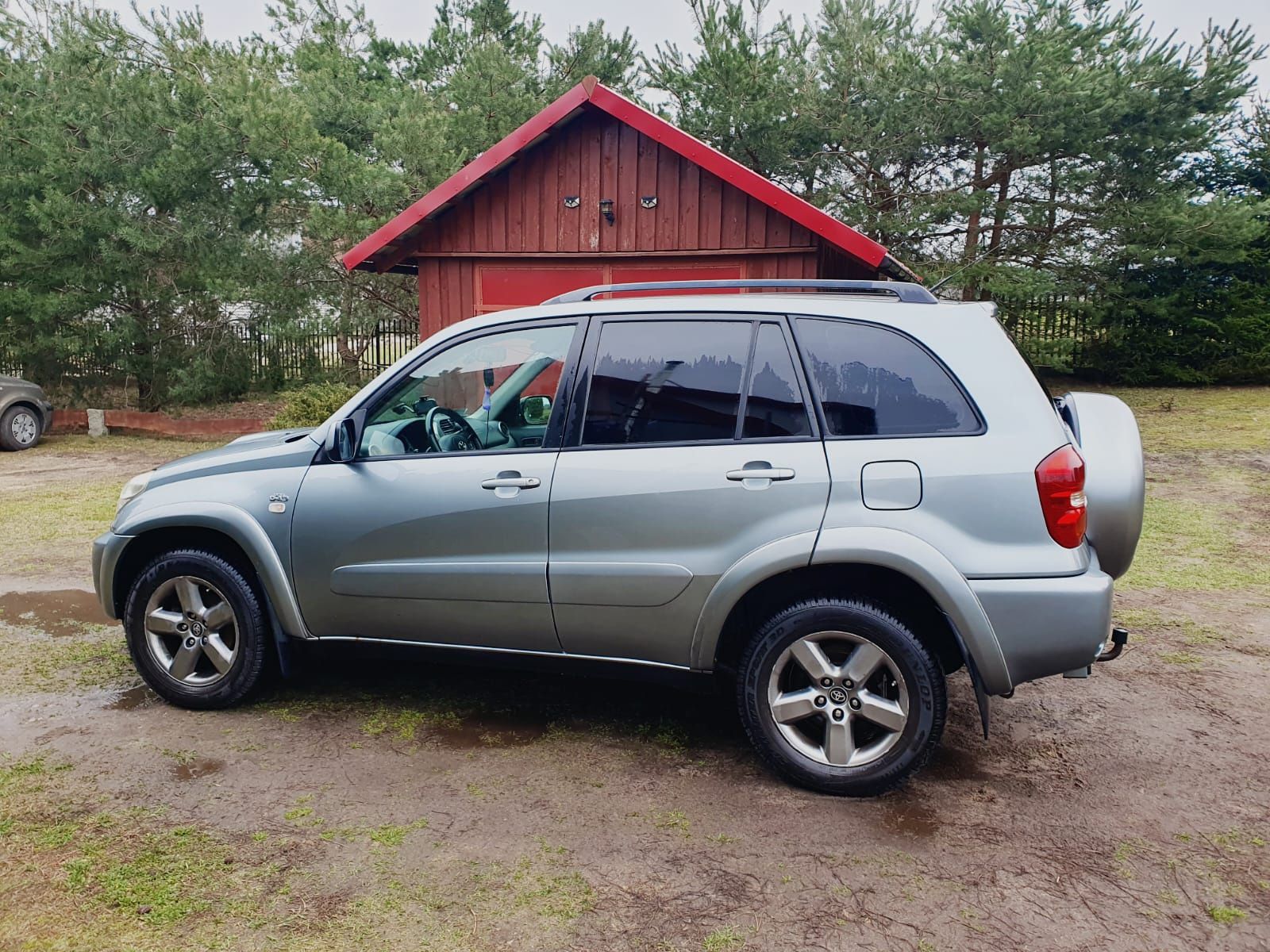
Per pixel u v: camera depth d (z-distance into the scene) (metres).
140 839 2.98
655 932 2.53
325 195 14.19
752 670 3.36
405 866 2.85
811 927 2.56
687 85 16.14
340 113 16.47
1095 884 2.76
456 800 3.27
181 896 2.68
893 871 2.84
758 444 3.35
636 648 3.52
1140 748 3.73
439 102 17.59
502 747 3.72
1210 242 15.64
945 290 16.94
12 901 2.64
